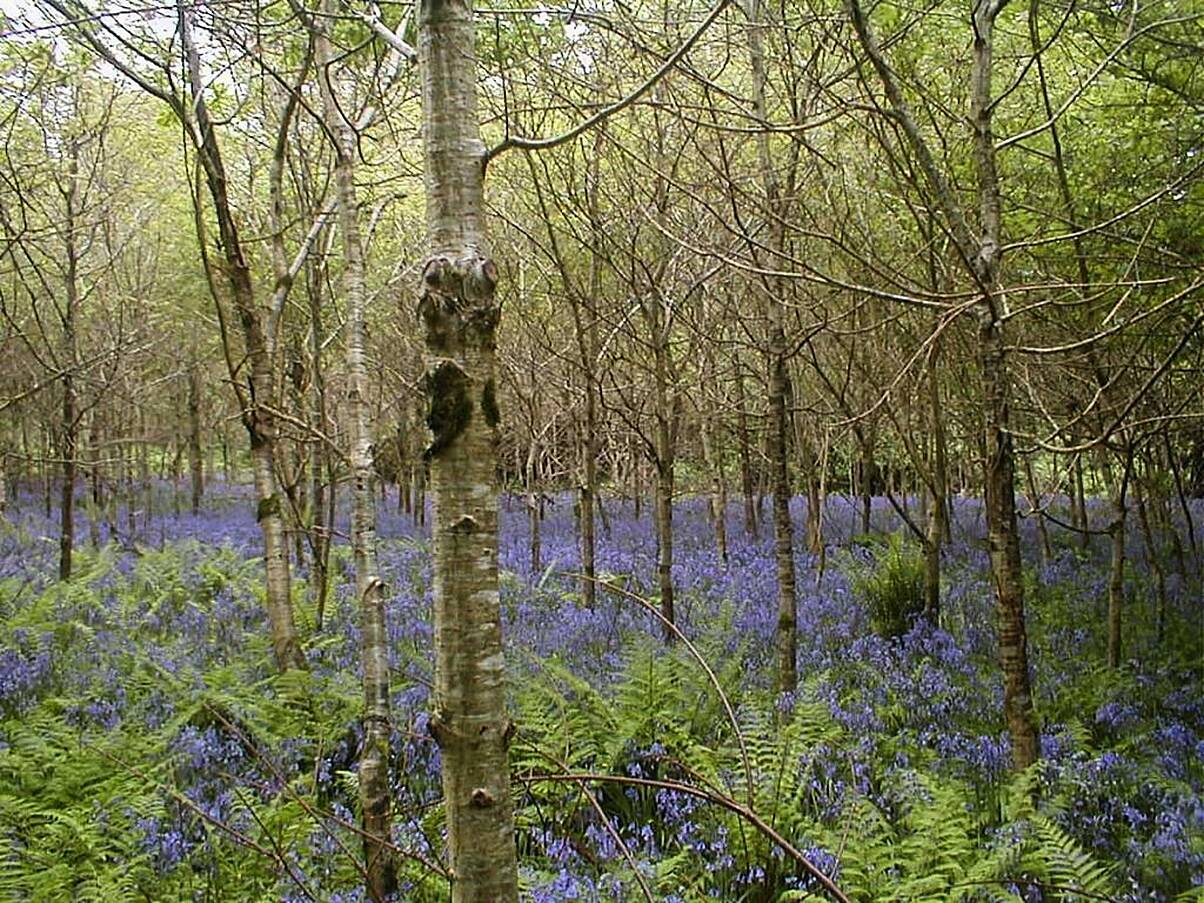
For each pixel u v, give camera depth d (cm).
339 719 656
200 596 1150
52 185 1227
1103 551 1310
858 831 473
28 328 1416
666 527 853
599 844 486
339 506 2114
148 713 682
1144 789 560
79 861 471
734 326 972
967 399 921
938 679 753
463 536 219
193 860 462
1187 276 611
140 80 586
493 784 221
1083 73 666
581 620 958
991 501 514
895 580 963
